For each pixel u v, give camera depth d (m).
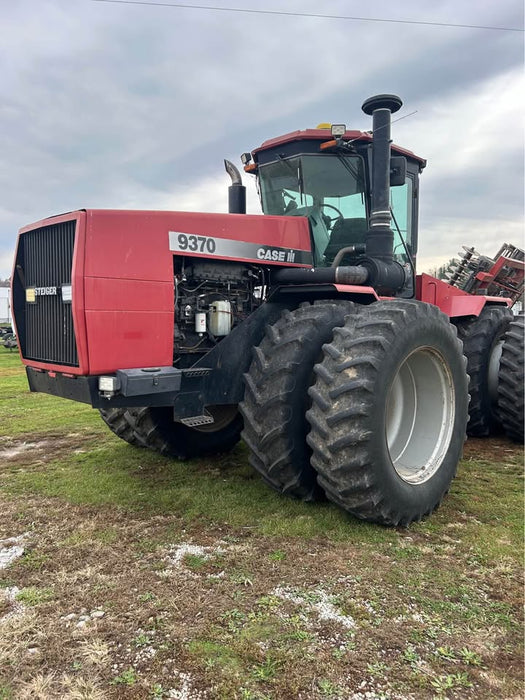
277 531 2.97
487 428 5.26
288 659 1.91
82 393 2.86
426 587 2.40
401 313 3.09
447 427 3.47
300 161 4.04
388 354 2.91
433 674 1.85
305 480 3.25
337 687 1.78
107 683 1.80
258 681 1.81
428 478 3.26
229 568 2.57
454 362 3.48
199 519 3.17
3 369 13.04
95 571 2.55
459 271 7.13
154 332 2.97
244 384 3.37
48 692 1.76
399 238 4.87
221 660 1.91
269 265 3.63
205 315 3.33
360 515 2.95
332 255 4.14
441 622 2.14
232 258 3.36
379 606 2.25
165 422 4.29
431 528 3.07
